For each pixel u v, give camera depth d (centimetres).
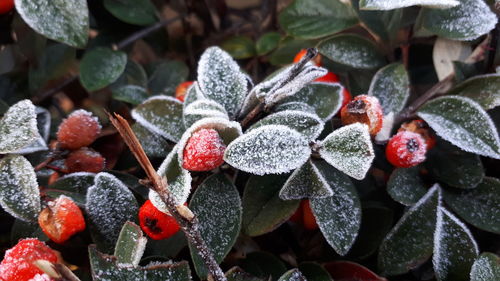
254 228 15
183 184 13
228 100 15
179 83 21
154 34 21
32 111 15
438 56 18
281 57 21
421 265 16
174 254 15
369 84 18
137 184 16
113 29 20
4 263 13
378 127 14
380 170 17
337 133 13
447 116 15
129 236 13
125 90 19
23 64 20
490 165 17
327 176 15
